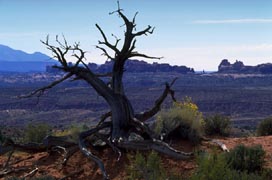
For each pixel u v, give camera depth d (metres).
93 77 12.25
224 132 15.66
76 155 11.94
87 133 11.80
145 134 12.34
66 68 12.02
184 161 10.61
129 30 12.13
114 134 12.05
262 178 7.77
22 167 11.30
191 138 12.82
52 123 109.38
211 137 14.80
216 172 6.32
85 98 150.50
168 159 10.81
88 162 11.28
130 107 12.44
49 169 11.02
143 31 12.18
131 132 12.34
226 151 10.99
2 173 10.80
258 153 10.01
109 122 12.36
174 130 13.12
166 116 13.27
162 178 6.72
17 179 9.77
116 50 12.30
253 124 107.44
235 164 9.80
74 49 11.84
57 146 12.19
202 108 140.75
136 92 159.00
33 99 146.00
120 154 11.15
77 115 124.44
